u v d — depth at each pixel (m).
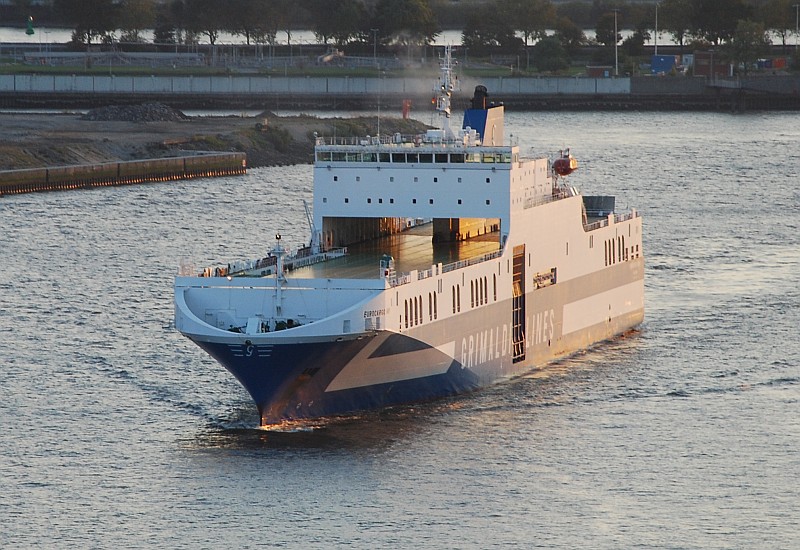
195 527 198.75
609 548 193.12
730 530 198.00
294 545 193.75
